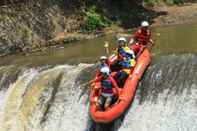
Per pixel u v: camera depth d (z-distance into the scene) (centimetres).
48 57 1959
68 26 2486
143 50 1498
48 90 1572
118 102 1319
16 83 1673
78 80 1524
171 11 3130
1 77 1739
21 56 2095
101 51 1948
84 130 1424
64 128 1470
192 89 1304
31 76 1659
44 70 1675
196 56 1466
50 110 1527
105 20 2677
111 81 1320
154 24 2739
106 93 1329
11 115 1619
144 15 2942
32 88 1617
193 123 1264
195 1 3538
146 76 1412
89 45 2153
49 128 1499
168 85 1352
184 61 1431
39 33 2322
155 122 1320
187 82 1326
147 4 3206
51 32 2373
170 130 1289
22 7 2347
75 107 1479
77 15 2584
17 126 1581
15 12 2306
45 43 2288
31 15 2350
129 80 1370
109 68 1409
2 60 2038
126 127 1351
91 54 1897
